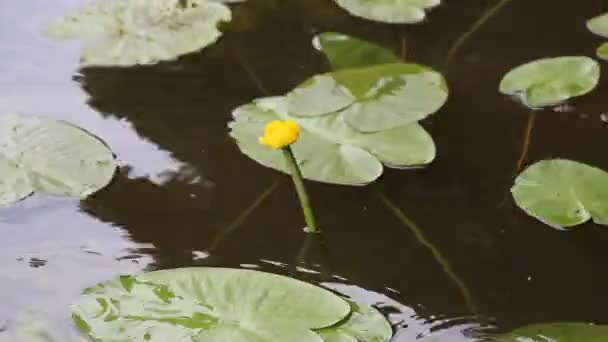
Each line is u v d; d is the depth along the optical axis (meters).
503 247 3.36
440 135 3.51
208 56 3.65
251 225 3.39
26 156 3.45
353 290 3.31
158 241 3.38
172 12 3.68
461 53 3.65
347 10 3.74
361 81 3.56
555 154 3.47
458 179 3.45
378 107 3.51
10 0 3.78
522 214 3.40
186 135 3.51
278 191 3.44
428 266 3.34
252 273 3.29
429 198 3.42
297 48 3.66
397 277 3.33
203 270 3.29
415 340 3.26
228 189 3.44
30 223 3.40
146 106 3.56
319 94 3.54
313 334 3.23
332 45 3.66
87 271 3.34
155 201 3.42
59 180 3.43
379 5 3.73
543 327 3.26
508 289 3.32
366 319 3.27
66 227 3.39
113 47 3.64
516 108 3.54
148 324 3.24
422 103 3.52
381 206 3.41
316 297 3.27
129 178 3.45
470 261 3.35
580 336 3.24
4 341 3.27
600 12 3.73
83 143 3.47
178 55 3.63
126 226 3.39
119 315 3.25
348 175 3.43
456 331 3.27
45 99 3.57
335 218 3.40
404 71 3.58
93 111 3.55
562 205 3.40
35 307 3.30
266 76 3.61
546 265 3.34
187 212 3.41
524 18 3.72
